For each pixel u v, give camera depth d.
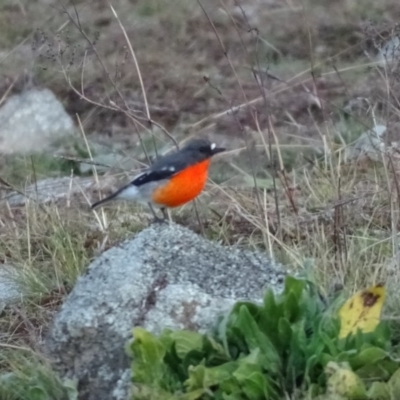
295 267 9.48
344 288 8.70
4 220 12.24
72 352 7.90
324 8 20.55
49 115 16.95
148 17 21.45
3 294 10.29
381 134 13.42
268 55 19.16
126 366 7.73
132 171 12.75
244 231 11.28
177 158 10.16
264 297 7.56
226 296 8.04
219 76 18.42
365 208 11.13
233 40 19.95
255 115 11.88
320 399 6.99
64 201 13.09
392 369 7.22
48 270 10.70
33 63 17.25
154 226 8.81
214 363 7.37
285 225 10.95
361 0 20.44
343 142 13.04
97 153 15.88
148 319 7.84
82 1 22.20
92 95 17.70
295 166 14.05
